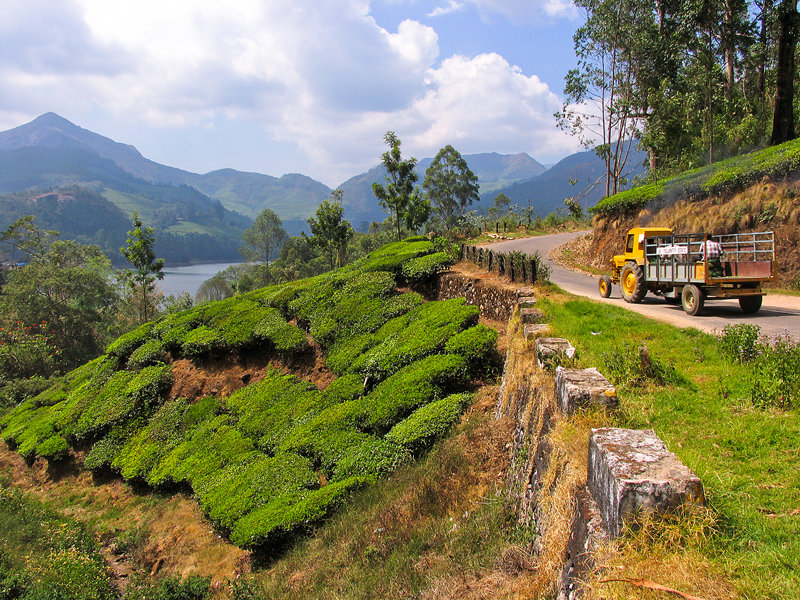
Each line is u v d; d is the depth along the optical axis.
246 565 11.55
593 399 5.48
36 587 11.93
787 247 17.39
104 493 18.20
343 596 7.51
